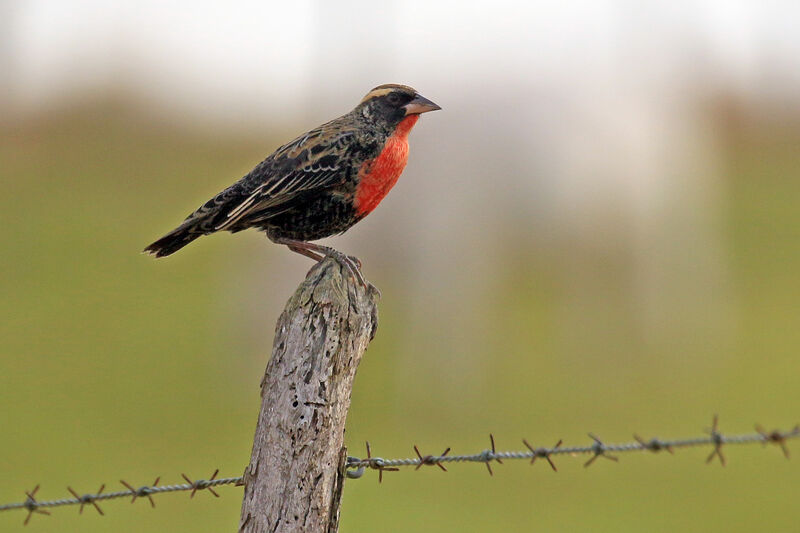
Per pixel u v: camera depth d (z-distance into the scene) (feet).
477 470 57.21
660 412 63.21
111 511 51.21
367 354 68.59
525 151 60.90
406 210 60.49
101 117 124.47
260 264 65.31
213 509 51.67
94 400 64.23
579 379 66.59
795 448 61.16
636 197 65.10
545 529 48.34
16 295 82.84
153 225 102.94
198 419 61.87
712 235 71.26
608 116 62.95
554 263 64.44
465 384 61.67
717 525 48.93
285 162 30.04
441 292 61.26
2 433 58.59
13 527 49.11
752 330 76.23
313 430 21.52
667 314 68.80
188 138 119.96
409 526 48.39
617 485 55.21
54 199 108.17
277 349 21.83
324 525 21.70
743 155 118.93
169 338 74.08
